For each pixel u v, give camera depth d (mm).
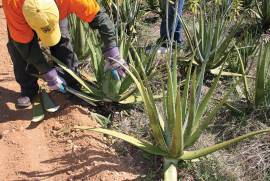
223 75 2197
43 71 1766
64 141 1844
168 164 1655
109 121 1930
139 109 2020
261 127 1890
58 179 1681
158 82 2146
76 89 2047
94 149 1776
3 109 2023
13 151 1823
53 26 1570
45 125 1941
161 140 1636
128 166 1731
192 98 1554
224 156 1763
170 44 1685
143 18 2801
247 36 2307
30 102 2033
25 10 1526
